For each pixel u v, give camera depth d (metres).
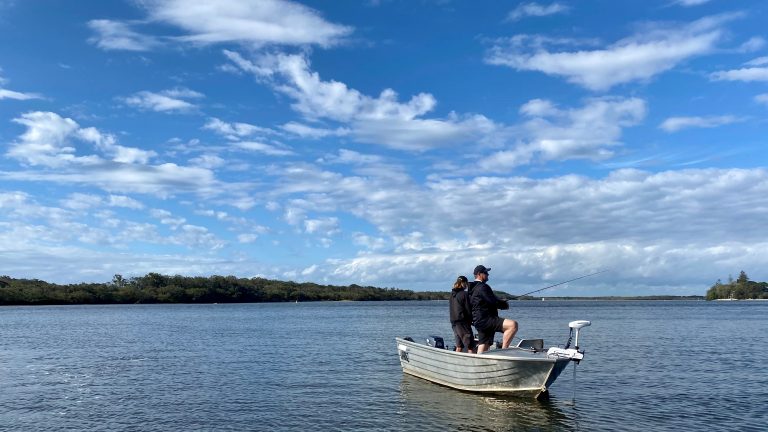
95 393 17.36
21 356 27.50
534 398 15.44
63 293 137.12
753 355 26.41
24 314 85.69
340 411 14.66
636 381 18.86
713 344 32.22
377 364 23.53
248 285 171.12
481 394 16.25
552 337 37.00
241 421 13.73
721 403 15.41
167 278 158.50
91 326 53.31
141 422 13.68
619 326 51.12
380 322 59.19
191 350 29.89
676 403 15.44
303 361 24.70
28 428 13.19
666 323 56.97
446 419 13.72
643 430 12.73
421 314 83.88
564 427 12.97
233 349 30.25
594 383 18.47
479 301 15.63
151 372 21.69
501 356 14.85
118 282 151.75
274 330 46.16
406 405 15.21
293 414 14.38
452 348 17.83
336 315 80.19
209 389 17.89
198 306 139.38
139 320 65.75
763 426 13.05
